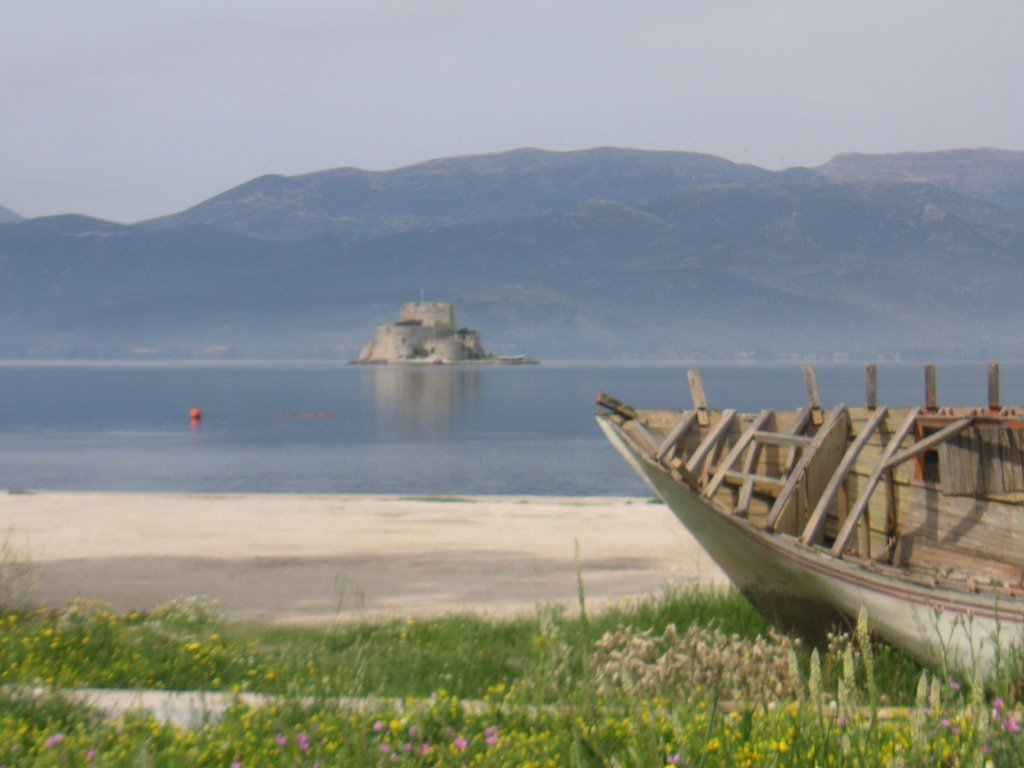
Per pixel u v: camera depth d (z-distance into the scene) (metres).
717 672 23.89
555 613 30.09
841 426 36.06
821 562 29.84
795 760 14.06
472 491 159.38
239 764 15.02
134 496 91.50
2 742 15.98
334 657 29.11
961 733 14.12
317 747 15.53
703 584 46.09
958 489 31.38
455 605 45.19
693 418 37.69
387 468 194.38
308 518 74.69
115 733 16.91
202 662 26.72
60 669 24.78
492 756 14.98
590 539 64.25
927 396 33.59
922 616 26.84
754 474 35.41
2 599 40.91
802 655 30.69
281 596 47.22
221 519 74.06
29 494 92.69
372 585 50.06
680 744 13.92
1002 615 24.84
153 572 53.03
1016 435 30.14
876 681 25.19
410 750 15.60
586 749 14.50
